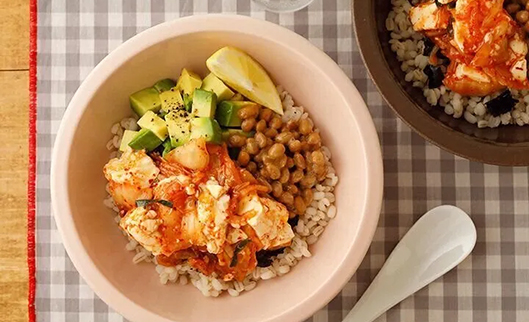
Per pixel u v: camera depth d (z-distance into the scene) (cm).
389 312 46
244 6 46
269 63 43
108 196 44
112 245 43
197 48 42
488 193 46
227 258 41
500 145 40
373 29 39
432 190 46
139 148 43
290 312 40
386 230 46
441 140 39
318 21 46
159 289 43
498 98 42
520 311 46
